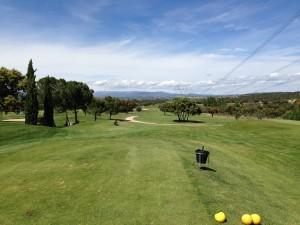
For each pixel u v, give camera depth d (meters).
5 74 66.00
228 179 17.31
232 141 36.53
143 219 11.18
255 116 125.88
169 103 110.19
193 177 15.95
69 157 20.67
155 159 19.50
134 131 46.19
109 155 20.86
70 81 85.06
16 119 88.06
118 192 13.73
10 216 11.69
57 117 101.19
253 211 12.75
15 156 22.61
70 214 11.71
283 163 27.36
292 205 15.41
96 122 79.38
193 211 11.84
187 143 29.77
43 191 14.22
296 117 101.50
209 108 156.62
